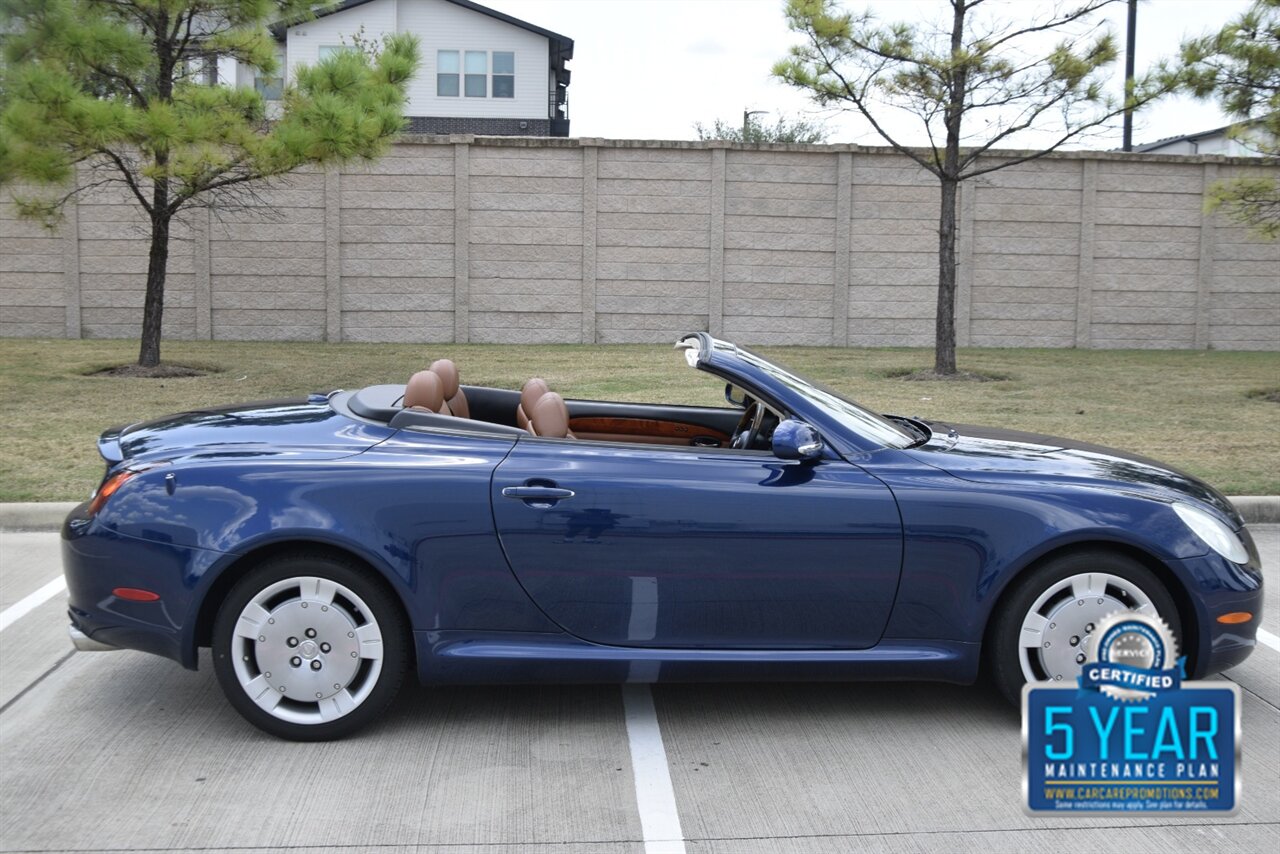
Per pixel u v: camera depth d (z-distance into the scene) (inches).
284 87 561.9
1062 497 161.0
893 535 158.2
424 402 176.9
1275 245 832.9
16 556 269.4
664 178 794.8
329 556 155.9
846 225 805.2
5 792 142.0
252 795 141.3
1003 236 817.5
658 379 563.5
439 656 156.3
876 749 157.5
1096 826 134.8
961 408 497.4
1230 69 543.8
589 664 157.6
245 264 773.9
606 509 156.6
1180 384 596.4
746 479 159.6
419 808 138.1
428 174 781.9
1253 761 154.2
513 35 1397.6
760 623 159.3
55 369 582.9
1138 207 823.1
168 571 154.3
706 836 131.8
